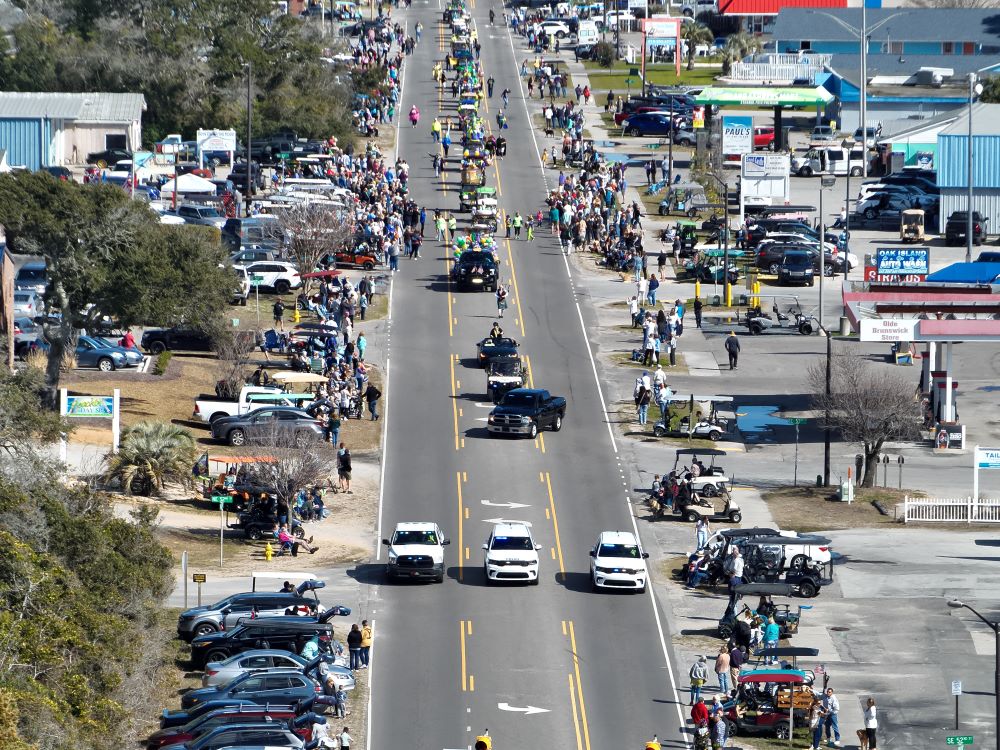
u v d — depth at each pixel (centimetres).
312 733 18425
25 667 17500
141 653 19662
